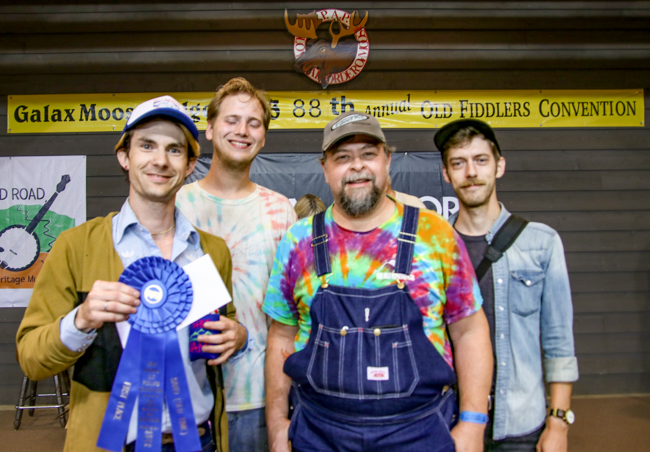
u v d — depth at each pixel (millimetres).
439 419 1021
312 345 1081
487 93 3666
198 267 1018
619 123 3729
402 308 1048
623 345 3627
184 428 944
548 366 1297
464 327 1154
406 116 3621
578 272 3658
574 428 2955
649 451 2617
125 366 930
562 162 3691
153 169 1010
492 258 1324
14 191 3500
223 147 1506
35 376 931
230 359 1354
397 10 3631
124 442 921
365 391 997
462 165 1366
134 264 952
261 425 1441
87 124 3547
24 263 3469
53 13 3564
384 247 1113
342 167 1129
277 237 1566
